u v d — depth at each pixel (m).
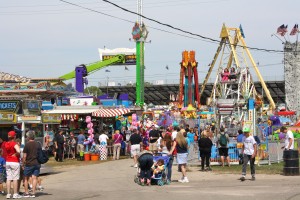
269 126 34.44
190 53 66.94
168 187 15.80
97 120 34.41
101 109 32.75
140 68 69.19
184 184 16.62
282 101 96.62
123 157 30.25
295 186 15.35
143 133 30.02
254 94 53.16
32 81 41.69
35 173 13.77
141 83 69.38
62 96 38.81
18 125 23.77
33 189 13.72
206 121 42.44
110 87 96.12
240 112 40.66
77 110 33.22
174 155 20.64
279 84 87.25
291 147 19.41
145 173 16.45
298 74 75.19
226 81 50.19
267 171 20.39
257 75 69.88
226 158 23.41
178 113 44.94
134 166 23.09
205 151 21.17
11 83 37.62
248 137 17.33
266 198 12.65
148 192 14.41
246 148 17.30
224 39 68.75
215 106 39.88
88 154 28.33
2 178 14.78
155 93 99.69
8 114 23.16
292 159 18.88
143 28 69.31
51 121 28.56
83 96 41.09
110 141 30.53
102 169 22.62
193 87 67.56
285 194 13.40
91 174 20.55
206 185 16.17
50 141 29.88
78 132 33.12
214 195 13.41
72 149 29.48
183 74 67.19
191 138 24.53
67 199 13.02
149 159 16.30
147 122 35.22
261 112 48.50
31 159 13.67
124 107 37.41
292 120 54.53
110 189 15.48
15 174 13.51
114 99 52.59
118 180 18.11
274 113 47.84
